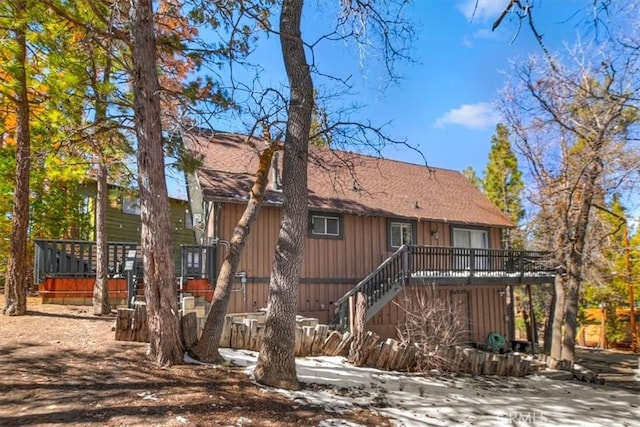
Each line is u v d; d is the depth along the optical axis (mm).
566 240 15789
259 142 15633
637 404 9109
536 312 25438
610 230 17219
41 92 10391
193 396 5578
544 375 12164
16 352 6754
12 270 9695
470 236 18328
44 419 4543
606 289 22281
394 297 14469
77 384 5625
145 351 7281
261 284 13367
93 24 9070
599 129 12914
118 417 4723
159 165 6992
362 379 7988
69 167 9930
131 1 7223
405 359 9641
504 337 17984
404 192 17812
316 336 9469
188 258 12703
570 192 14711
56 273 11656
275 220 13898
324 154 14391
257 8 8922
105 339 7871
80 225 17016
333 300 14641
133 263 11180
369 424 5641
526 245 21031
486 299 18297
